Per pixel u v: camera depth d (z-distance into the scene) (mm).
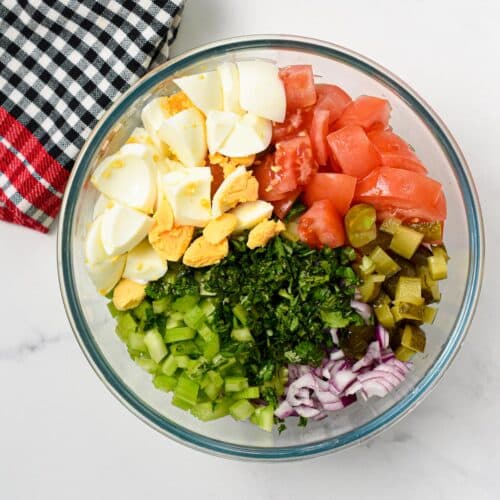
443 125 686
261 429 713
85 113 717
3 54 720
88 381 748
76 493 749
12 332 745
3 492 748
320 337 660
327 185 653
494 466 752
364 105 664
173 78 684
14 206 722
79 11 718
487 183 750
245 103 658
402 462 755
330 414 706
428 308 679
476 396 754
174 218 655
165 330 675
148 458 750
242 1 747
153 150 666
